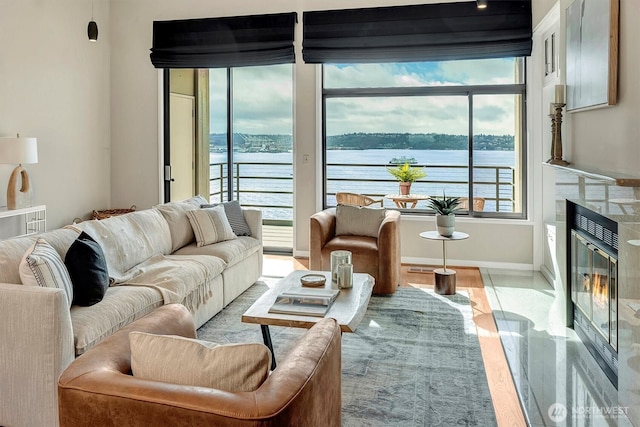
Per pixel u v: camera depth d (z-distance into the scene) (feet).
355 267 14.32
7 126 15.48
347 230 15.62
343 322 7.95
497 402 8.11
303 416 4.50
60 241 9.53
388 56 17.44
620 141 8.15
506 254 17.47
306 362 4.98
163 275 10.57
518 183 17.69
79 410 4.56
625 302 7.58
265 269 17.31
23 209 15.06
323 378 5.15
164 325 6.48
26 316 6.77
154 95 19.85
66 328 6.94
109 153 20.42
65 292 7.49
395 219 14.44
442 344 10.61
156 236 12.57
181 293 10.27
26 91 16.19
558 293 12.37
